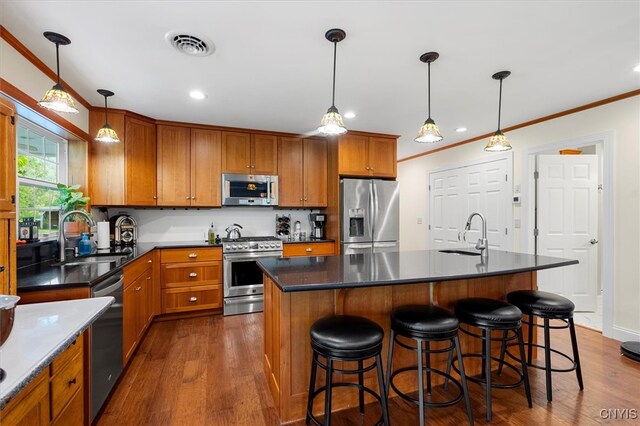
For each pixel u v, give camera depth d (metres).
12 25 1.78
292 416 1.82
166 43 2.00
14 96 1.91
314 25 1.82
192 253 3.55
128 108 3.24
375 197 4.22
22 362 0.92
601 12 1.71
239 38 1.95
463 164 4.68
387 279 1.64
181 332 3.14
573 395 2.04
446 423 1.79
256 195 4.05
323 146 4.45
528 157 3.78
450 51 2.12
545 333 2.01
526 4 1.64
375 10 1.69
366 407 1.96
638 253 2.83
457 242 4.80
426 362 2.10
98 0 1.59
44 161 2.72
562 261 2.24
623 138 2.90
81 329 1.19
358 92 2.82
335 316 1.77
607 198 3.02
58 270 2.04
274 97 2.93
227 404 1.96
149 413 1.86
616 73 2.47
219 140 3.92
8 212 1.47
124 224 3.67
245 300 3.74
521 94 2.89
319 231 4.53
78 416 1.43
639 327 2.81
